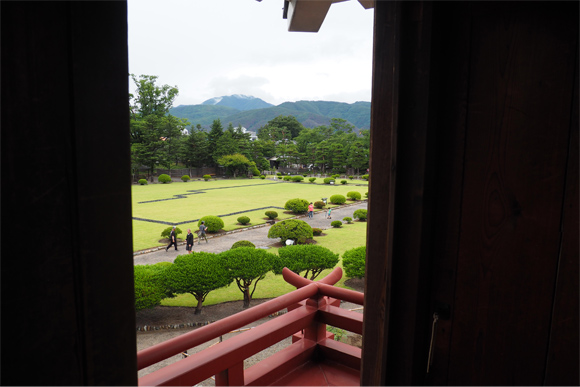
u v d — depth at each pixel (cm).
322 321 194
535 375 83
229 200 2753
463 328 92
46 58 55
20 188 53
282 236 1422
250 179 4897
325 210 2467
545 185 80
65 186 58
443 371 96
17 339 53
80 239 60
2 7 50
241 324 143
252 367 175
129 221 68
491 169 86
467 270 91
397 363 96
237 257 839
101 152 62
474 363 91
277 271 884
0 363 51
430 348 96
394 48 89
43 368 57
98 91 61
